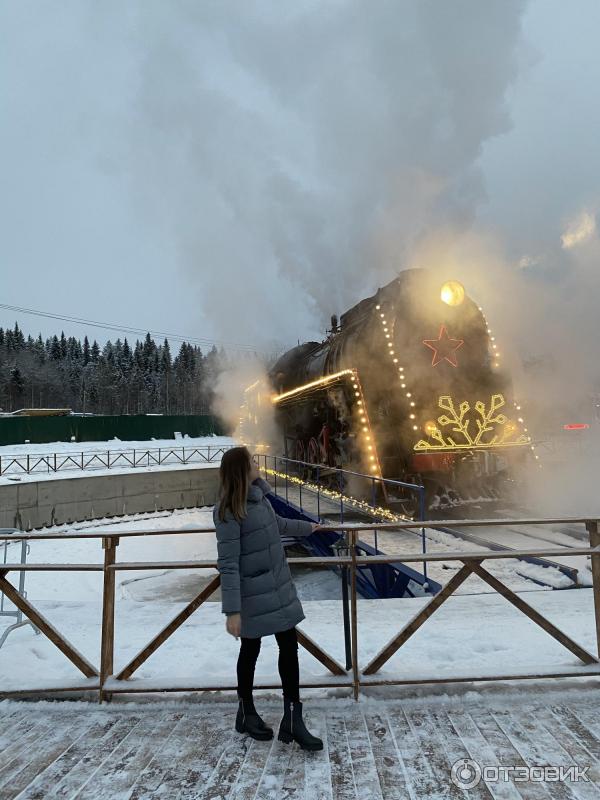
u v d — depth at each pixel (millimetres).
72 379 97312
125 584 11688
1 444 30969
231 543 2699
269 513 2893
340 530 3232
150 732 2914
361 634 4312
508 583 5926
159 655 3996
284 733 2734
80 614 5281
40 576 12297
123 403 91500
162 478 20688
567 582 5691
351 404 11594
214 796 2336
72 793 2373
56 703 3217
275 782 2430
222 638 4332
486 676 3158
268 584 2770
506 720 2936
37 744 2801
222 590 2648
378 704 3137
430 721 2947
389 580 7121
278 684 3092
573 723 2891
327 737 2814
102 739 2846
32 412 40781
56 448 31031
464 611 4859
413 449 9750
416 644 4020
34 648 4340
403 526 3244
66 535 3273
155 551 15352
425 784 2391
